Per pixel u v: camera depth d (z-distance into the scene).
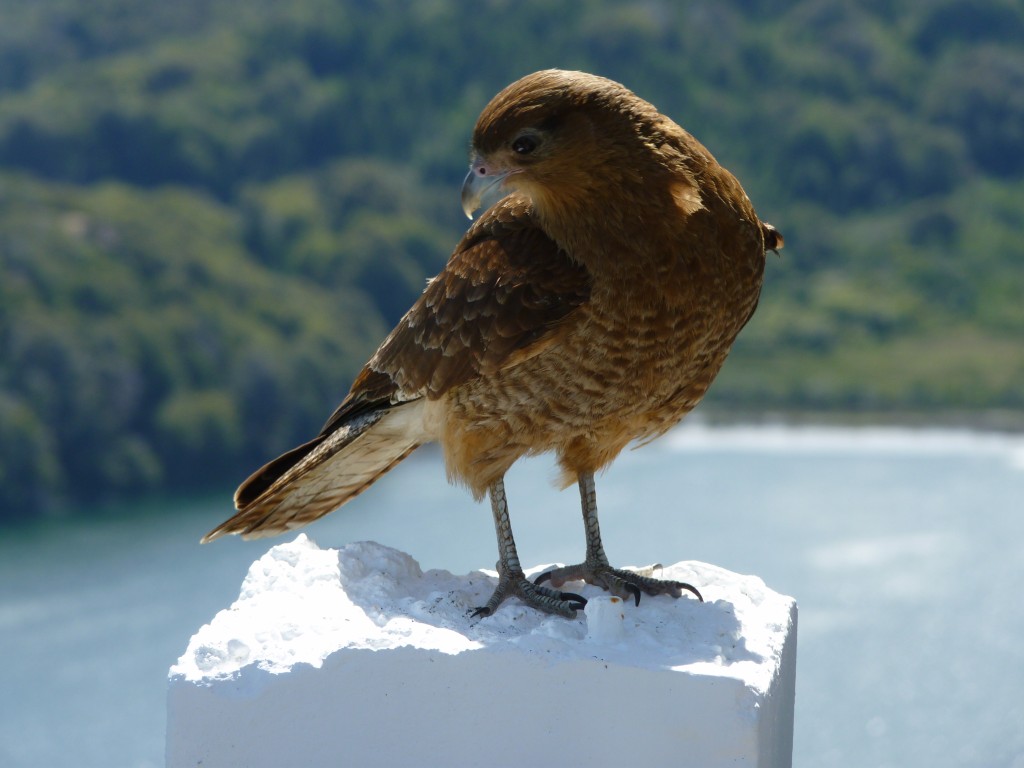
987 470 39.31
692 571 4.31
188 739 3.49
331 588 3.94
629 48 71.50
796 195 68.75
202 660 3.54
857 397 50.84
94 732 21.64
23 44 71.44
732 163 69.44
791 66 74.12
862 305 60.44
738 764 3.29
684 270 4.00
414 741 3.43
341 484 4.77
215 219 56.03
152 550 33.00
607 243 3.99
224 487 40.53
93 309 42.16
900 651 23.78
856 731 20.70
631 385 4.15
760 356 55.81
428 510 32.91
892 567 28.80
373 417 4.48
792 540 31.03
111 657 25.03
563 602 4.04
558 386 4.14
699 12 74.62
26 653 25.41
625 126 3.97
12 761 20.33
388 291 54.38
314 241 55.41
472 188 4.16
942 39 78.00
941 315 60.28
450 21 72.94
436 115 69.12
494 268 4.14
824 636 25.12
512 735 3.39
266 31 72.69
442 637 3.46
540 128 3.96
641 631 3.60
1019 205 68.94
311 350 46.53
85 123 62.72
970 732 20.30
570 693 3.36
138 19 73.75
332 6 73.56
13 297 41.00
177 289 46.06
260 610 3.72
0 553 32.91
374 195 58.94
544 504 32.91
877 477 38.50
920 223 65.94
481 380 4.19
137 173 62.38
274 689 3.46
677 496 35.12
